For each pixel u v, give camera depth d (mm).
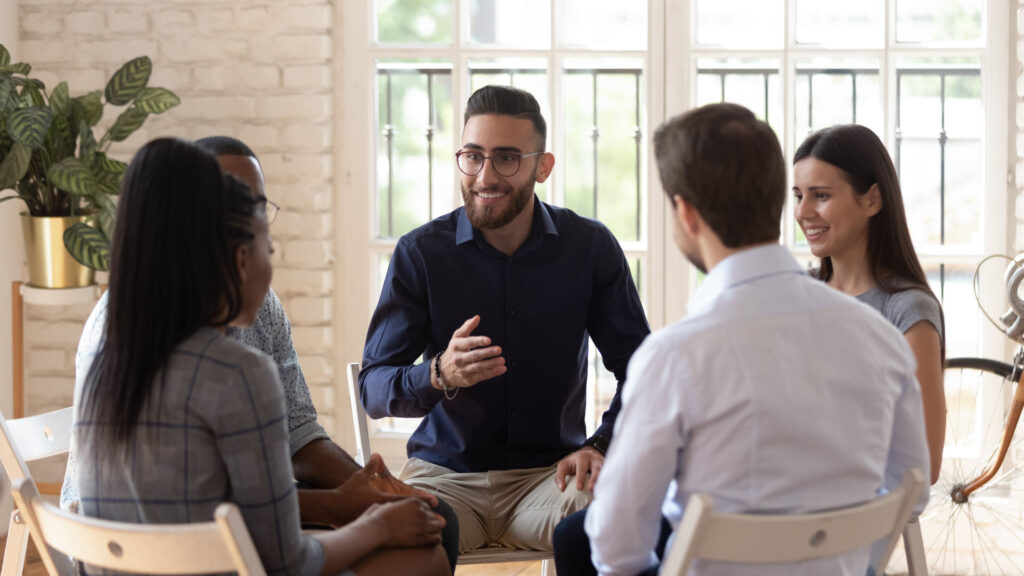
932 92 3477
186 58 3596
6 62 3199
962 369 3285
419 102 3646
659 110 3523
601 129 3582
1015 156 3420
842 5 3471
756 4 3492
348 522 1812
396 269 2281
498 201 2137
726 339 1280
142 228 1395
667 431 1282
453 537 1914
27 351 3734
